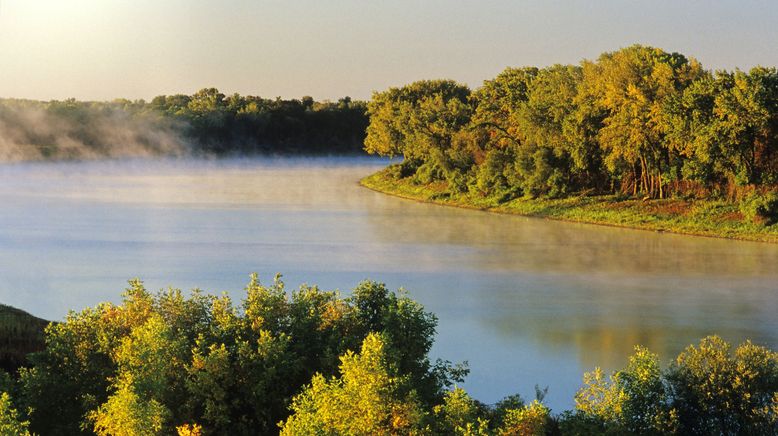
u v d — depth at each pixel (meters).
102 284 58.47
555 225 92.12
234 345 29.31
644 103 91.00
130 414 23.31
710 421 26.39
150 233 85.12
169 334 27.61
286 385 27.86
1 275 61.44
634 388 26.27
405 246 77.12
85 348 28.69
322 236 83.88
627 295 55.41
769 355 27.11
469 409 23.31
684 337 44.69
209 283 58.94
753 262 66.75
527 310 51.31
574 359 40.66
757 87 79.06
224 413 26.72
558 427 27.45
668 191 94.56
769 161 83.25
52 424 27.42
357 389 22.69
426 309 51.53
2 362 36.84
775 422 25.41
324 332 30.72
